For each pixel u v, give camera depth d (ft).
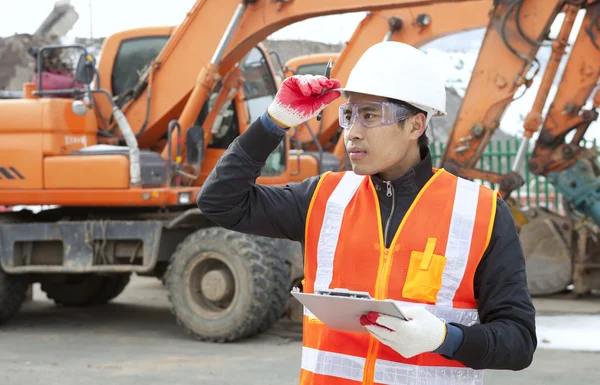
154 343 23.80
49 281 30.60
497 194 7.70
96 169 25.02
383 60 7.55
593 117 26.89
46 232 26.17
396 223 7.66
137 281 40.63
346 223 7.84
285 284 23.62
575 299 31.07
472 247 7.42
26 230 26.37
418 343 6.66
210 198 7.88
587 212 28.07
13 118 25.68
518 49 24.59
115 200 24.95
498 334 6.97
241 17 25.95
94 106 26.94
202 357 21.63
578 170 27.71
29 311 30.78
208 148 27.43
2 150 25.81
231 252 23.27
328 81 7.50
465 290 7.43
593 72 26.45
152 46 27.63
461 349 6.82
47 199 25.49
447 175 7.85
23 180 25.63
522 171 45.14
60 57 27.17
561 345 22.58
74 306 31.81
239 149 7.75
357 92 7.55
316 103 7.63
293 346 23.13
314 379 7.67
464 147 25.35
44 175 25.48
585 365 20.15
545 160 27.84
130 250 25.90
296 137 31.94
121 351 22.63
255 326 23.26
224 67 26.53
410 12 31.40
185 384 18.65
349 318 6.94
